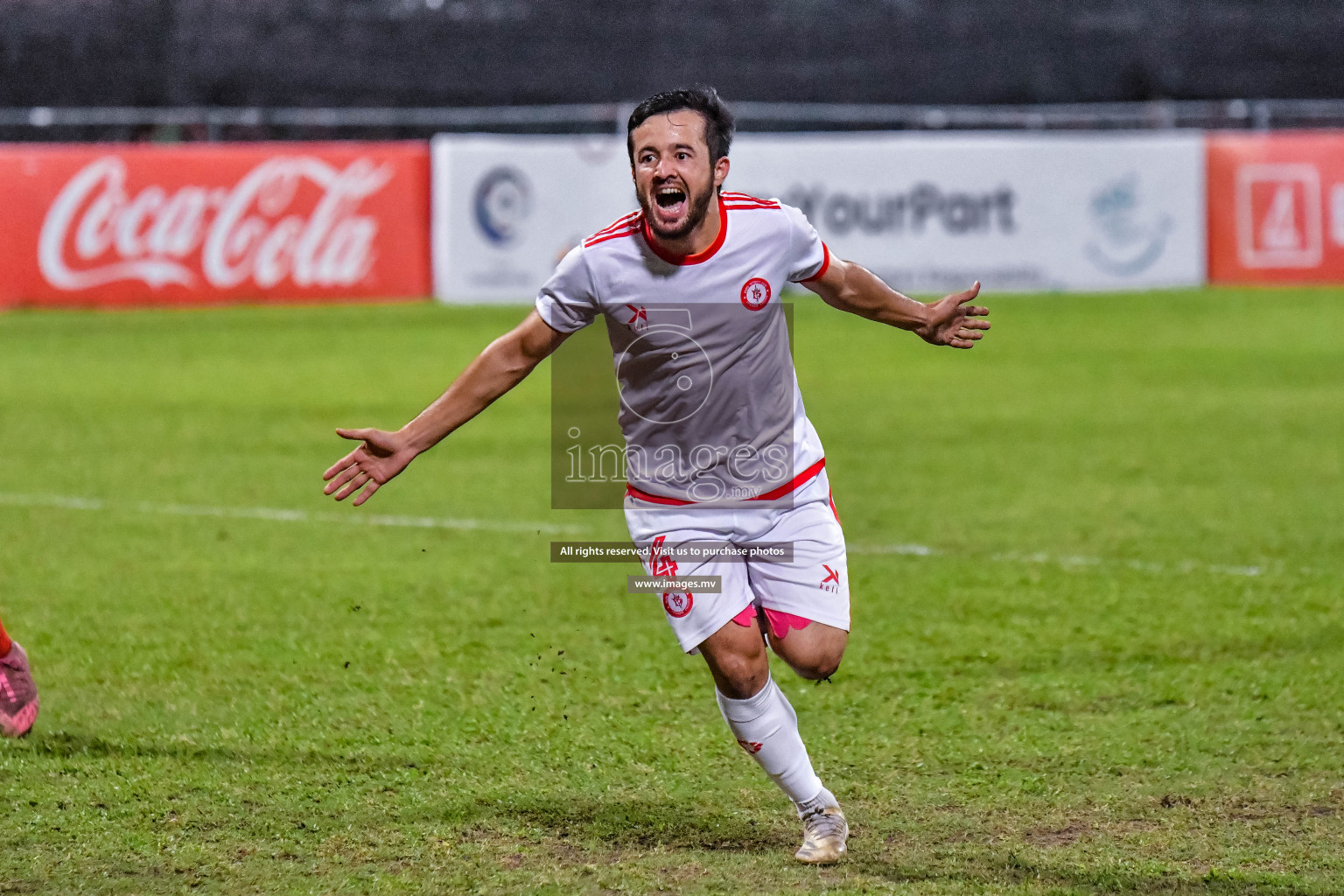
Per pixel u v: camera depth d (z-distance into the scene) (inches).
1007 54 3636.8
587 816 650.2
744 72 3614.7
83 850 607.2
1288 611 990.4
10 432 1712.6
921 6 3695.9
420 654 900.0
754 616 592.7
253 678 848.9
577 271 556.7
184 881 578.6
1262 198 2768.2
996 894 565.9
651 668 874.1
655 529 585.6
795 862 600.4
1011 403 1918.1
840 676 860.6
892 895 565.6
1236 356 2260.1
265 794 671.8
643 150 530.9
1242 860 600.7
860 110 2982.3
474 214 2645.2
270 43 3513.8
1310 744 741.3
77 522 1267.2
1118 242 2751.0
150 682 840.3
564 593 1045.2
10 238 2593.5
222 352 2341.3
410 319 2605.8
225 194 2593.5
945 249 2696.9
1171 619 974.4
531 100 3570.4
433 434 579.2
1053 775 700.7
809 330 2620.6
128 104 3425.2
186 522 1267.2
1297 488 1405.0
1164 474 1477.6
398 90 3538.4
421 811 654.5
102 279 2608.3
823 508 594.2
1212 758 722.8
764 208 560.7
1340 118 3503.9
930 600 1024.2
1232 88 3582.7
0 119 3213.6
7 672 730.8
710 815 653.9
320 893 567.2
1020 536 1218.0
